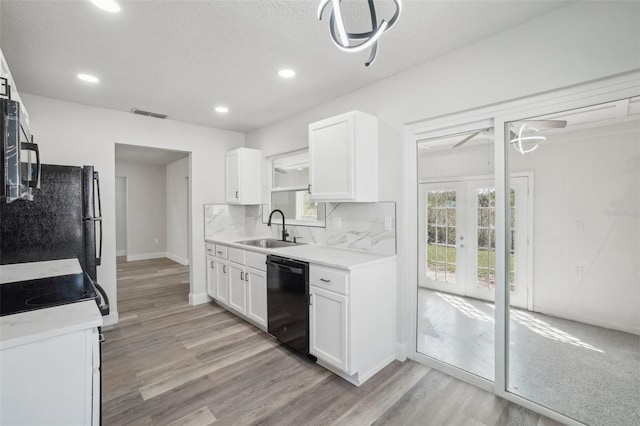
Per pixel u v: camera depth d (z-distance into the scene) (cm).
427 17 172
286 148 363
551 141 179
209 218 402
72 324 109
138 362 241
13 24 172
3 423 99
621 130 157
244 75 246
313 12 167
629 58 147
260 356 251
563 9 165
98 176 297
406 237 244
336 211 299
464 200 225
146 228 726
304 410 185
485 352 223
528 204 189
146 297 417
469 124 213
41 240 237
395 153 246
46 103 289
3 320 112
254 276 303
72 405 111
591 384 172
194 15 168
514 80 184
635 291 158
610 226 163
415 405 190
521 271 193
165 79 252
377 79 254
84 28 178
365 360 218
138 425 172
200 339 284
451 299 235
